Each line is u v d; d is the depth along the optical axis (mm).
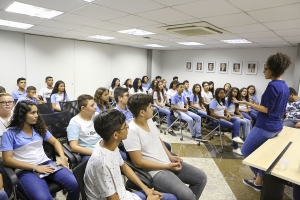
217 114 3791
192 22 3287
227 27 3529
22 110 1691
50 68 5555
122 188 1229
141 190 1474
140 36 4914
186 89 5629
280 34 4000
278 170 1403
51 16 3225
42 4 2582
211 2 2314
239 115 4160
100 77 6727
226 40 5070
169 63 8516
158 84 4996
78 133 2016
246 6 2393
